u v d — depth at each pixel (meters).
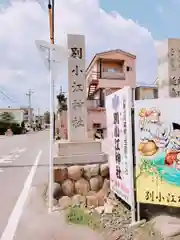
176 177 4.34
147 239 4.00
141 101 4.57
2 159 14.05
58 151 6.24
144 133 4.56
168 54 7.22
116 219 4.87
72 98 6.88
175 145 4.34
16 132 57.81
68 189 5.93
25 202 6.19
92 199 5.89
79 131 6.81
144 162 4.55
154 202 4.49
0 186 7.85
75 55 6.97
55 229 4.48
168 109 4.39
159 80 7.60
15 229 4.62
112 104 5.49
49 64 5.54
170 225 4.34
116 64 31.42
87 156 6.21
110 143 5.75
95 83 28.77
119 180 5.23
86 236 4.19
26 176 9.30
